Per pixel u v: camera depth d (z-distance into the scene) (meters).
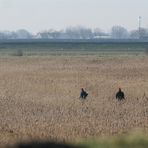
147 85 194.00
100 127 100.50
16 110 126.38
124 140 39.88
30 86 191.62
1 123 106.00
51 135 89.88
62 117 114.94
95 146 38.88
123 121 108.56
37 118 113.31
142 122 107.12
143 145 38.94
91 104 138.75
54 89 180.38
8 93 168.00
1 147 39.59
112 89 179.00
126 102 142.75
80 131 95.81
